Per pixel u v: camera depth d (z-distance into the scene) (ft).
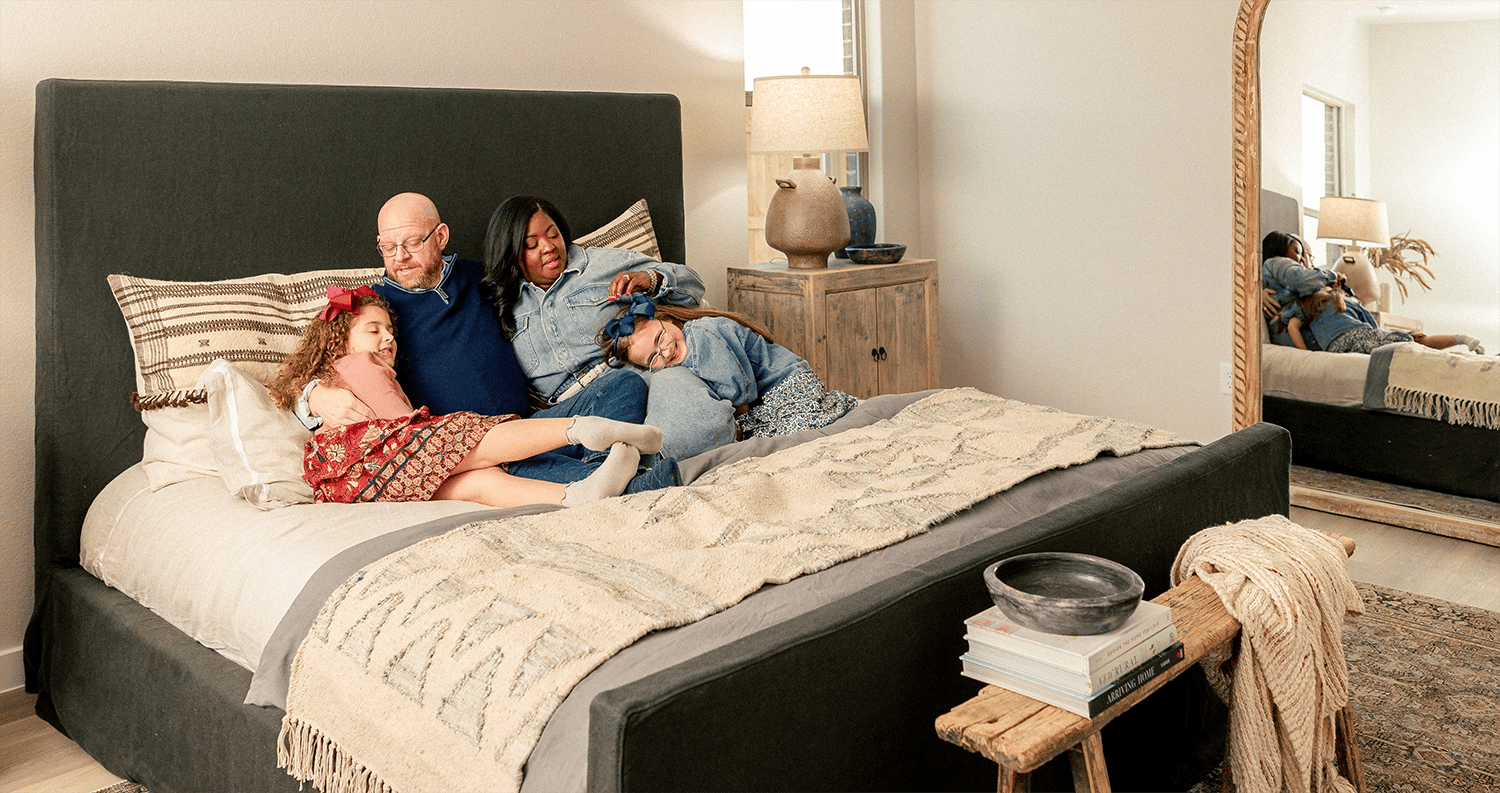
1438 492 12.25
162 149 8.81
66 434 8.54
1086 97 14.38
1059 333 15.14
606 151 11.73
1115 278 14.48
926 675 5.43
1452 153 11.80
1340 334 12.73
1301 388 13.09
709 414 8.73
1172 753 7.13
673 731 4.29
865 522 6.49
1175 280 13.97
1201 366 13.91
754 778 4.62
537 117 11.11
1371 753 7.52
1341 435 12.87
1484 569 11.07
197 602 7.11
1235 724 5.82
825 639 4.88
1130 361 14.52
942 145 15.89
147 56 9.23
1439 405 12.09
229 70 9.69
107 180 8.58
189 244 9.01
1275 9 12.73
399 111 10.11
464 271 9.82
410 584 5.90
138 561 7.76
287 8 9.99
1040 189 15.01
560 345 9.93
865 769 5.13
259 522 7.22
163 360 8.34
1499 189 11.54
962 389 9.68
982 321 15.92
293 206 9.52
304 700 5.94
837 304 12.92
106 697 7.79
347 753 5.64
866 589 5.33
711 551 6.05
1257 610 5.75
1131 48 13.89
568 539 6.40
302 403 8.13
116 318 8.68
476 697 5.11
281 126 9.41
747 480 7.09
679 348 9.56
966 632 5.55
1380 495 12.69
